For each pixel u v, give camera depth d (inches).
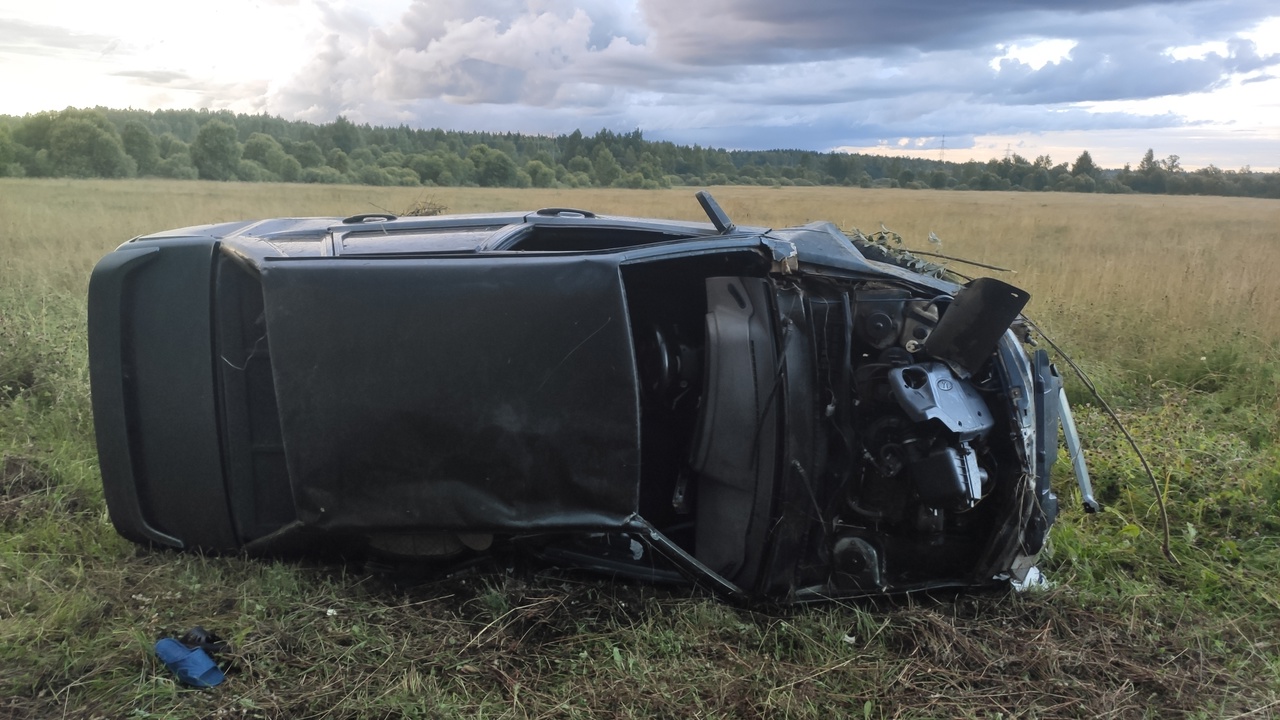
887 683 126.3
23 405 227.9
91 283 141.7
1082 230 1011.3
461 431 128.9
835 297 142.3
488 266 130.8
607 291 128.6
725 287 144.1
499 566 147.7
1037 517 145.4
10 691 117.0
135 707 115.3
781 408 136.6
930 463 133.0
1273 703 125.6
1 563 148.9
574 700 119.4
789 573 140.2
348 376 129.5
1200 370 298.8
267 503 143.9
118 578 144.2
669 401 154.3
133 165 3102.9
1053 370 159.2
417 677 120.3
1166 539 168.1
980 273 491.2
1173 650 140.4
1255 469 203.9
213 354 139.9
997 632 138.9
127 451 143.5
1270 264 513.7
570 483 129.3
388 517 131.1
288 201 1387.8
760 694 122.8
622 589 145.7
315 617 135.3
